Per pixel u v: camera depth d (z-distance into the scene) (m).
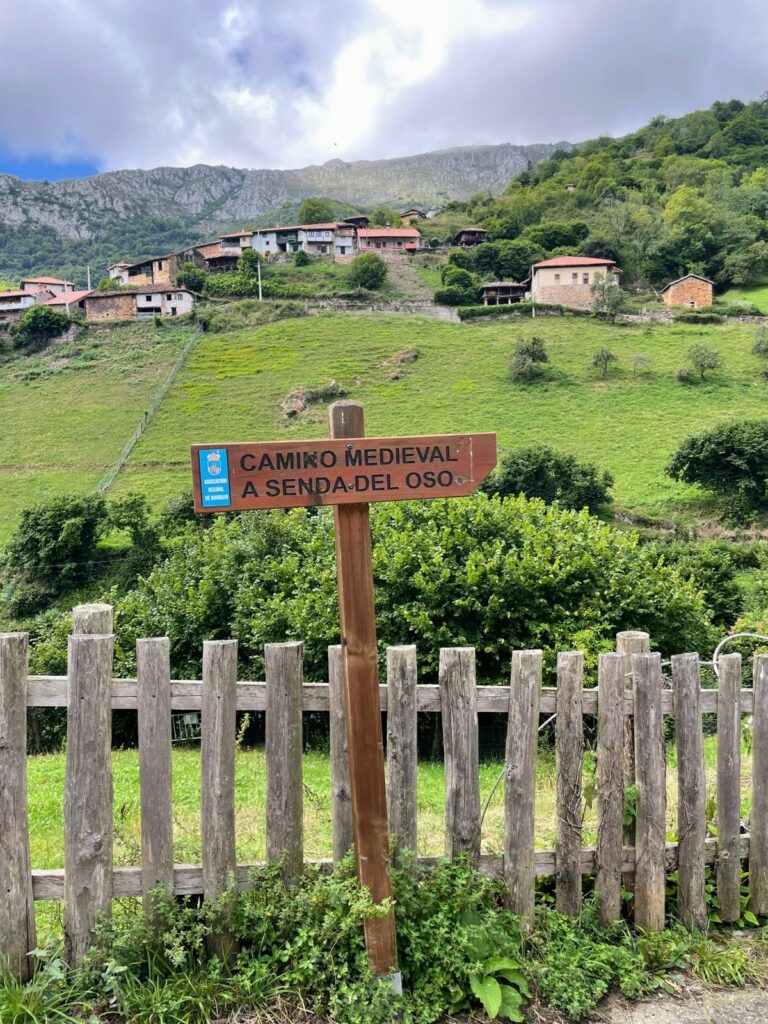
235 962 3.81
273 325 75.38
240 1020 3.55
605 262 80.81
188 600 16.58
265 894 3.84
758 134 141.00
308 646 13.25
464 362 63.81
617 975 4.06
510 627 13.08
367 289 88.50
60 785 8.02
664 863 4.43
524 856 4.18
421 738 12.27
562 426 51.03
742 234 91.25
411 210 130.00
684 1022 3.82
